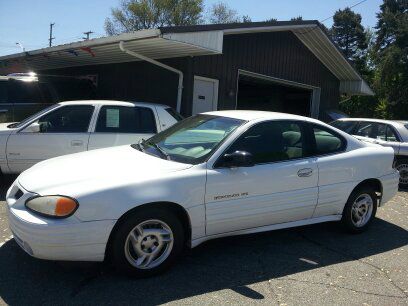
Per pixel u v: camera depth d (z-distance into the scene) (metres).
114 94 13.33
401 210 7.28
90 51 11.29
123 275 4.06
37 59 13.78
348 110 39.00
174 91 11.32
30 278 3.96
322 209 5.19
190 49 9.92
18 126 6.91
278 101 17.66
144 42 9.45
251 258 4.71
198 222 4.25
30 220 3.65
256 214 4.61
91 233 3.70
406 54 35.94
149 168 4.20
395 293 4.07
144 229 4.00
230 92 12.29
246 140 4.66
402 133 9.35
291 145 5.00
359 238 5.58
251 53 12.91
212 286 3.99
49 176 4.09
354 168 5.40
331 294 3.97
